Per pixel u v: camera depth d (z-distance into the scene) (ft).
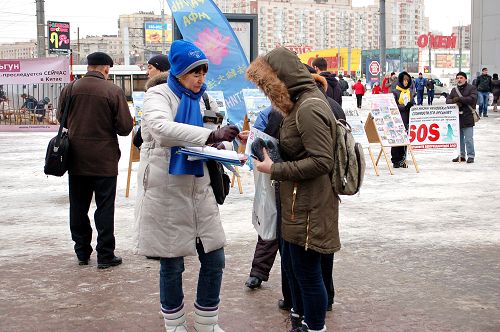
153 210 13.35
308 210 12.40
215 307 14.08
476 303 16.55
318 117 12.07
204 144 12.73
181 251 13.37
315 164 11.97
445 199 30.83
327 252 12.48
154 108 13.09
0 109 69.62
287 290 15.89
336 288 17.78
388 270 19.44
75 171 19.20
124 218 27.12
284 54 12.52
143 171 13.55
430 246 22.21
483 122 78.74
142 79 164.35
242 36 42.96
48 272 19.58
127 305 16.62
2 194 33.65
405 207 28.99
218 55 34.91
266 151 12.54
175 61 13.35
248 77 12.73
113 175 19.56
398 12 486.79
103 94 19.07
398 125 39.99
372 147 54.44
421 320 15.39
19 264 20.52
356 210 28.40
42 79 67.87
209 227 13.66
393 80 88.89
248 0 416.26
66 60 68.03
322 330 13.19
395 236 23.65
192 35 34.73
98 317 15.80
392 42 485.97
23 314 16.06
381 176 38.29
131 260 20.79
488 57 115.75
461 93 43.16
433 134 43.29
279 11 442.50
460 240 23.03
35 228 25.71
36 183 37.29
